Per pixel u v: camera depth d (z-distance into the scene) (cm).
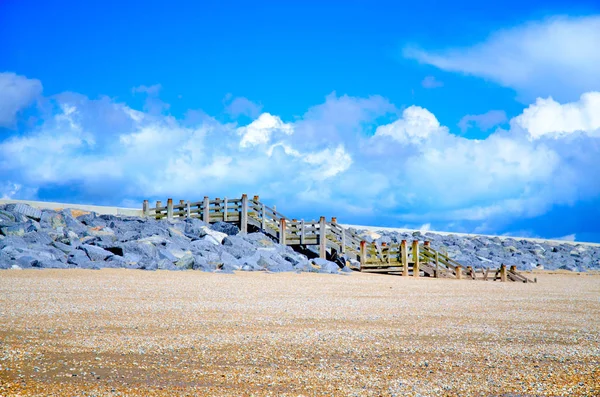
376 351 1223
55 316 1494
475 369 1098
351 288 2539
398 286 2752
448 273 3606
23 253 2688
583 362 1171
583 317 1822
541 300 2302
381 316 1702
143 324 1431
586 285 3256
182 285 2281
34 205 4531
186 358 1116
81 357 1095
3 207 3362
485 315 1802
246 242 3484
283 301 1962
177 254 3089
